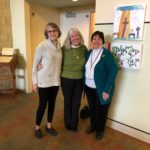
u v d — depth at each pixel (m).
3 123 2.63
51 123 2.46
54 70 2.13
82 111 2.82
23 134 2.36
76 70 2.22
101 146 2.15
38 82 2.12
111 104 2.48
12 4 3.73
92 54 2.14
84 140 2.26
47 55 2.04
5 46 3.88
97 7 2.36
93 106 2.31
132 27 2.08
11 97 3.72
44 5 4.12
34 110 3.10
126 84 2.28
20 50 3.88
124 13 2.11
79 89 2.29
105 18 2.31
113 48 2.29
